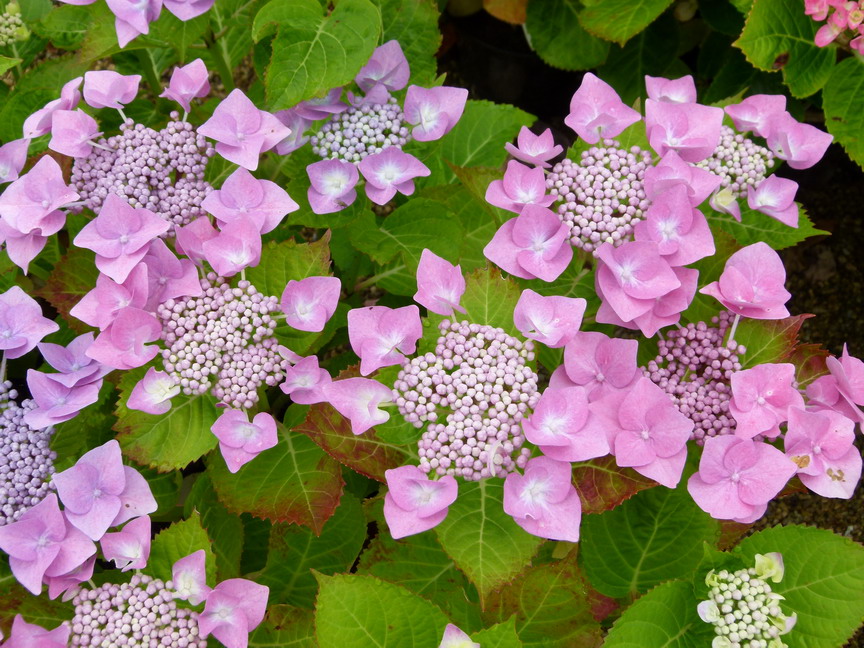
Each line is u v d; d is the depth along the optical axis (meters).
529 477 0.57
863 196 0.89
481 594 0.57
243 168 0.62
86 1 0.66
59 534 0.58
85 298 0.60
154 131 0.64
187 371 0.60
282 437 0.64
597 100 0.64
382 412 0.58
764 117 0.65
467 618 0.61
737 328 0.61
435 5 0.70
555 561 0.65
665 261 0.59
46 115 0.64
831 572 0.58
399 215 0.68
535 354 0.61
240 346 0.60
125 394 0.61
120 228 0.60
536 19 0.85
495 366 0.58
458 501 0.59
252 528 0.71
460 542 0.58
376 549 0.65
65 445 0.65
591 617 0.60
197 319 0.60
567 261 0.60
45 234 0.62
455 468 0.57
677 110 0.63
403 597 0.57
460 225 0.68
